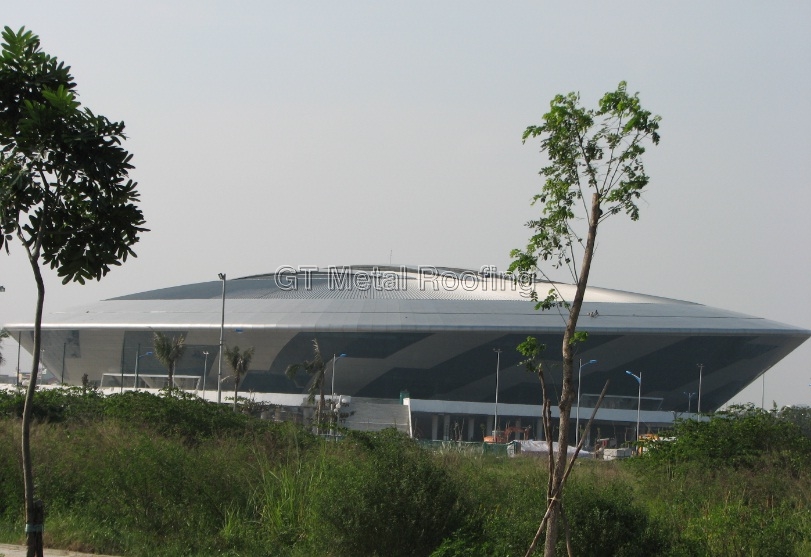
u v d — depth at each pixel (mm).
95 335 175625
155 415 47562
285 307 175375
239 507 32562
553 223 21734
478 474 36031
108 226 22500
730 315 176375
